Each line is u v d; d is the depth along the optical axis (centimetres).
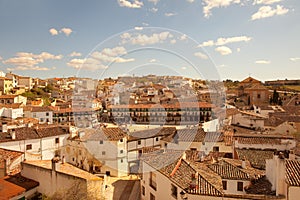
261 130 4059
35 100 8244
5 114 5422
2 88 9250
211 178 1750
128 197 2377
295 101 7212
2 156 2444
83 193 1739
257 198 1490
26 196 1888
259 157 2542
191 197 1551
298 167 1622
